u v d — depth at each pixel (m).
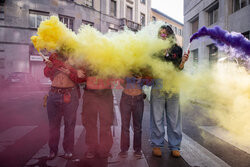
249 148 2.72
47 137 3.06
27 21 15.51
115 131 3.54
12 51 15.30
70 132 2.29
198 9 13.41
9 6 14.92
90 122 2.37
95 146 2.39
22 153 2.42
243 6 9.64
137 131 2.41
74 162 2.20
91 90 2.34
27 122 4.11
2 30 14.90
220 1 10.98
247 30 9.15
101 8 20.14
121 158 2.34
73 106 2.29
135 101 2.38
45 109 5.87
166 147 2.79
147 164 2.20
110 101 2.41
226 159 2.37
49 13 16.27
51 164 2.14
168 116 2.49
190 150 2.64
